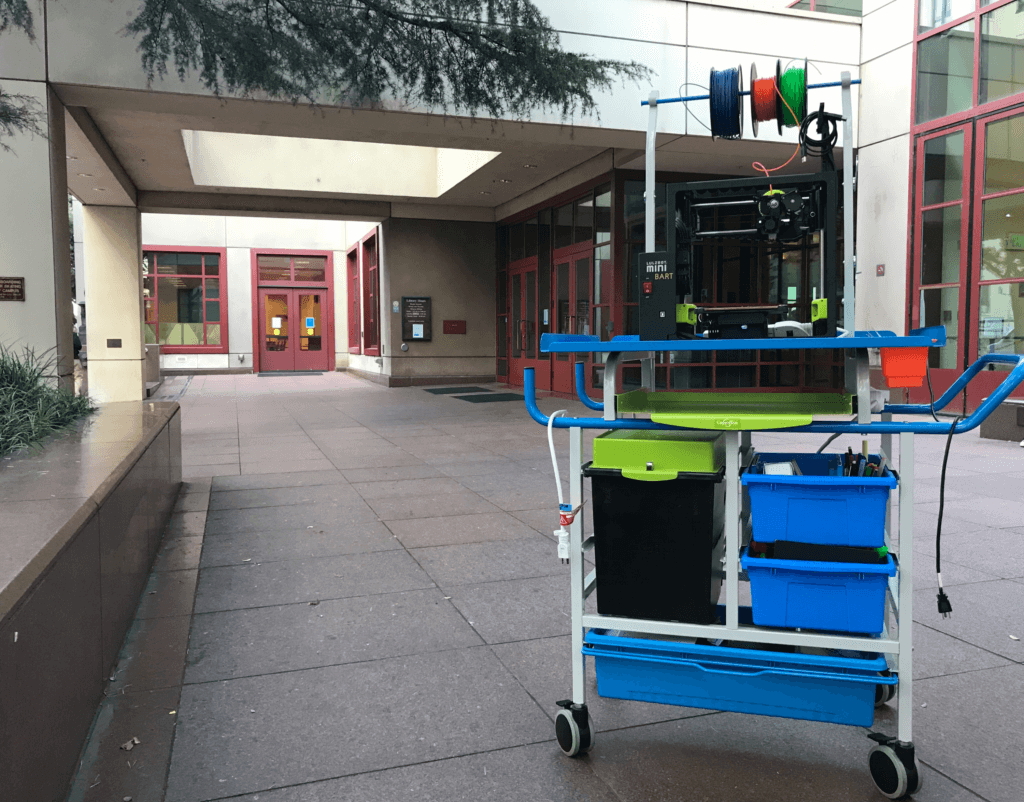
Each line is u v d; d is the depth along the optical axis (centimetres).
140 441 414
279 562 450
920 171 1101
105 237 1430
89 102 838
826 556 228
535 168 1373
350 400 1470
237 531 521
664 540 244
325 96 865
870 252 1192
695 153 1153
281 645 332
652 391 313
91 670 264
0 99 755
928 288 1099
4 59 757
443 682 297
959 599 377
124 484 338
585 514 561
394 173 1616
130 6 789
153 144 1139
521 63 931
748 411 256
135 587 373
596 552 251
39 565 197
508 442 922
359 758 244
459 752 248
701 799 222
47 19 767
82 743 246
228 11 822
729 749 250
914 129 1104
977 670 301
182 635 343
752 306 256
